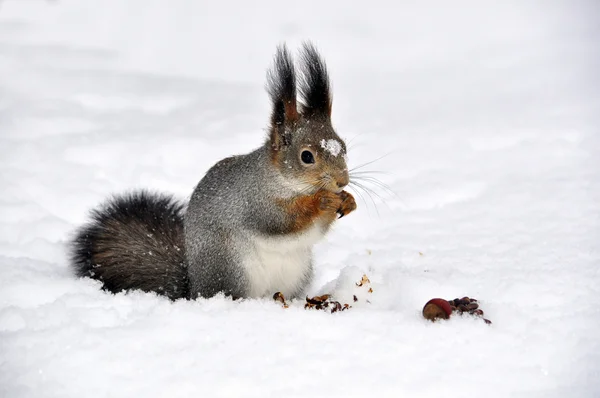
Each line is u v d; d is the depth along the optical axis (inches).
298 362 282.2
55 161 561.3
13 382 266.7
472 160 595.5
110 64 898.1
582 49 964.6
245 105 742.5
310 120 369.1
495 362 285.4
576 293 357.4
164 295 399.2
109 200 449.1
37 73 797.2
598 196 508.4
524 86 807.1
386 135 663.8
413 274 386.3
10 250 422.6
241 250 374.3
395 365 281.7
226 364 280.4
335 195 363.6
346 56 1014.4
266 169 367.6
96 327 309.4
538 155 592.7
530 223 469.7
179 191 529.7
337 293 366.9
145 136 624.7
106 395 261.1
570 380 275.0
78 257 404.8
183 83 823.1
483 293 362.3
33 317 313.9
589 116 676.7
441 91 821.9
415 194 537.3
